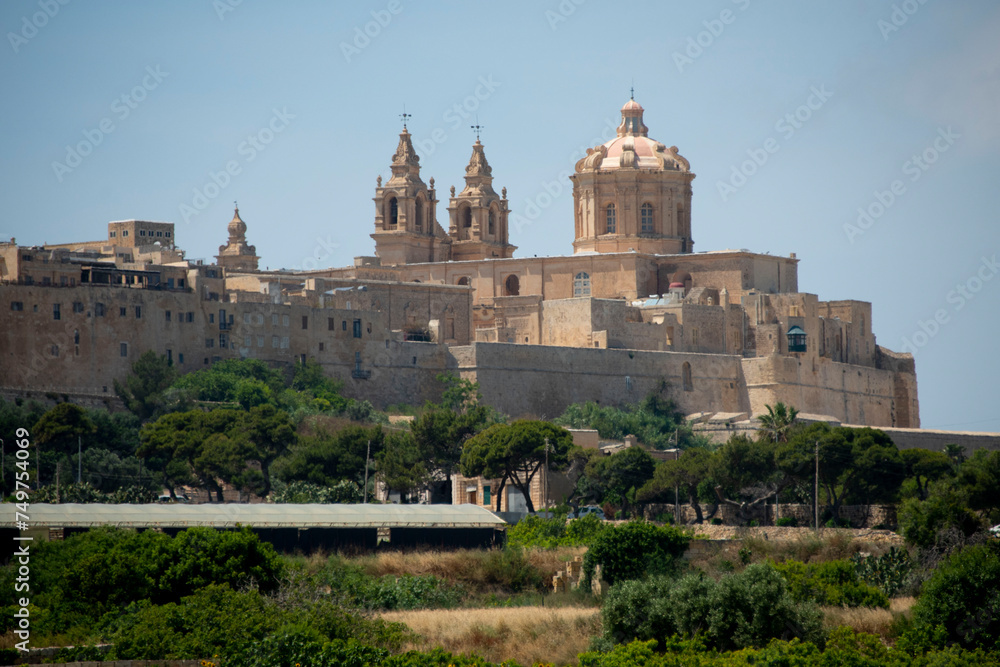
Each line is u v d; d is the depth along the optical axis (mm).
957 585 160875
